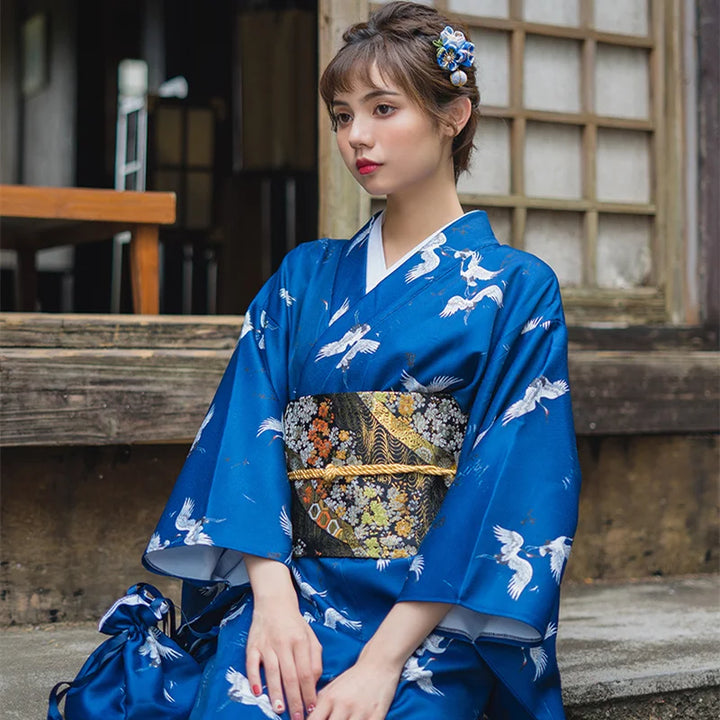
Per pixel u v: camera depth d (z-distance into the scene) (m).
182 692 1.75
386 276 1.81
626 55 3.63
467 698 1.68
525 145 3.49
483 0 3.41
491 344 1.75
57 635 2.75
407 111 1.75
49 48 7.88
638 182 3.65
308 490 1.78
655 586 3.37
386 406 1.74
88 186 7.74
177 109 6.82
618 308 3.56
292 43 6.68
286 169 6.77
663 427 3.39
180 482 1.83
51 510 2.90
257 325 1.92
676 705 2.35
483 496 1.66
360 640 1.69
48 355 2.72
